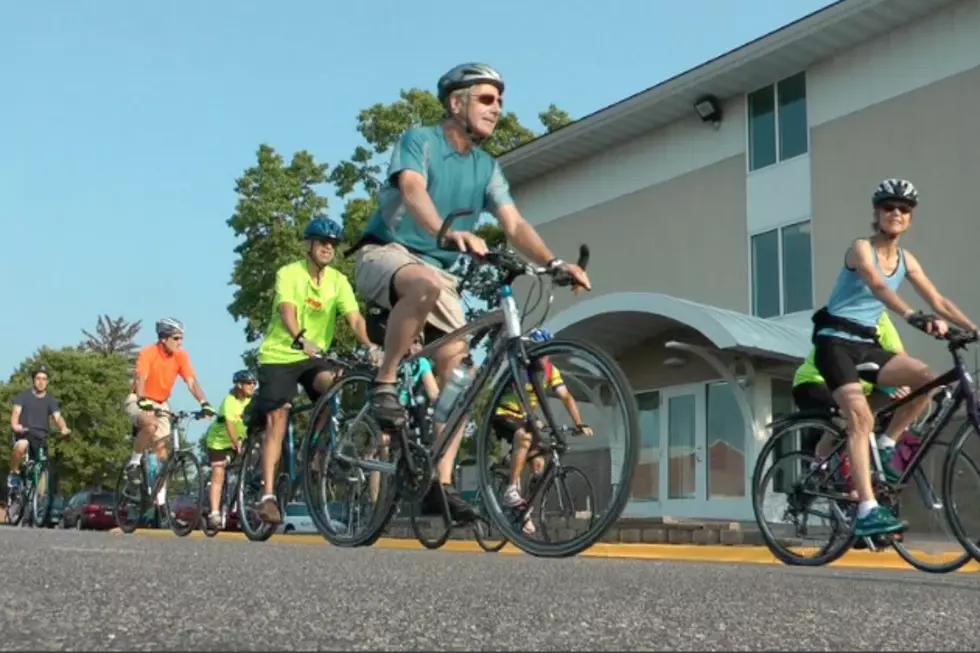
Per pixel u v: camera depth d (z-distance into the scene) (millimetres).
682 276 19531
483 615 1896
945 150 15875
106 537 5430
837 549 5777
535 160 22062
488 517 4348
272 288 25594
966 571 6684
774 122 18281
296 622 1719
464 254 4102
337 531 5008
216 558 3277
